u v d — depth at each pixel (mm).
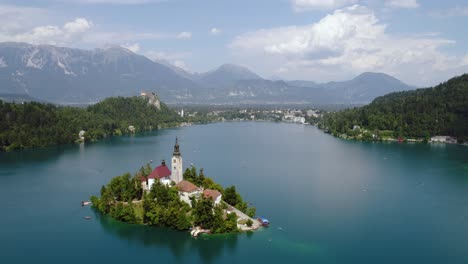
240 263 155500
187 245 171000
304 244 171250
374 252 164625
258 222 192500
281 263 155250
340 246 169750
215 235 178625
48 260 159000
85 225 193250
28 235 182125
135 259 160125
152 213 189875
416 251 166125
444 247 170125
